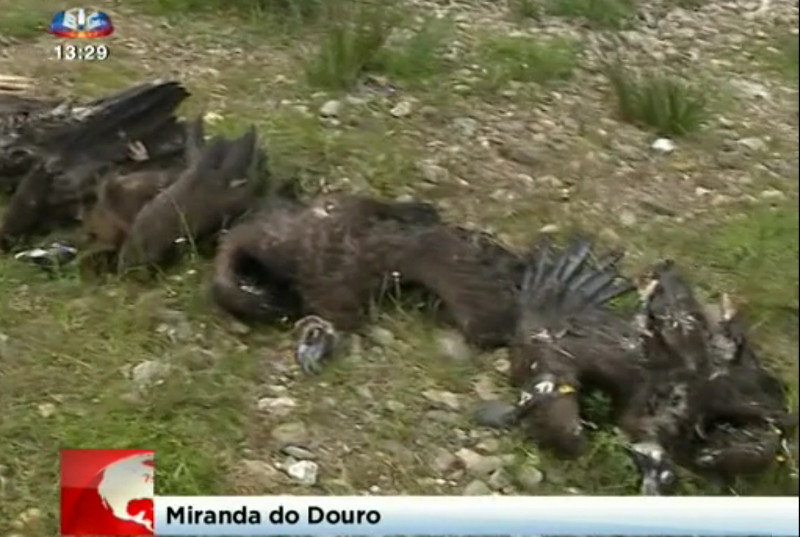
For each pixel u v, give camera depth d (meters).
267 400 5.94
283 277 6.43
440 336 6.34
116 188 6.76
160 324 6.33
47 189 6.87
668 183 8.09
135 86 7.98
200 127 7.32
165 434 5.69
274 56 9.16
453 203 7.61
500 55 9.37
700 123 8.75
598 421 5.86
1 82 8.45
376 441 5.79
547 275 6.44
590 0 10.27
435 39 9.46
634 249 7.32
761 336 6.73
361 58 8.90
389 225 6.62
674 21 10.38
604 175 8.09
